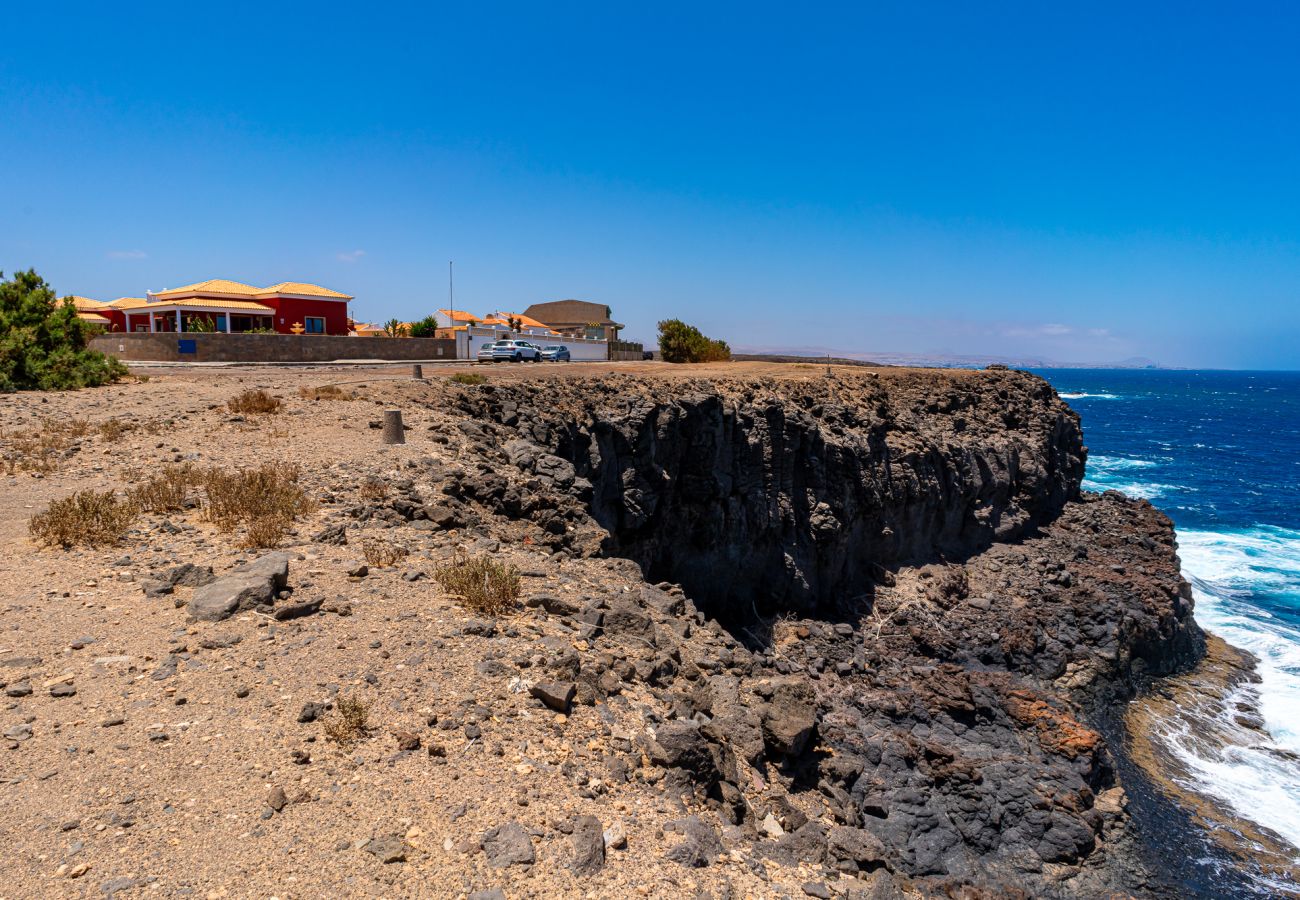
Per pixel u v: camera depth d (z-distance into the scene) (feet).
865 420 107.76
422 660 27.30
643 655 33.04
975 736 65.31
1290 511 189.06
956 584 102.27
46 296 100.53
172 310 193.77
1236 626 107.96
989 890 41.24
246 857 17.22
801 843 24.54
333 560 36.40
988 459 122.42
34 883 15.80
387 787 20.40
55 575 32.35
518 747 23.38
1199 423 440.04
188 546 36.58
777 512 94.53
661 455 86.94
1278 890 52.90
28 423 63.82
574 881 18.25
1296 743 74.74
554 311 330.34
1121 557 118.62
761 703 33.58
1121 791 60.95
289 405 73.31
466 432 66.95
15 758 19.94
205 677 24.76
